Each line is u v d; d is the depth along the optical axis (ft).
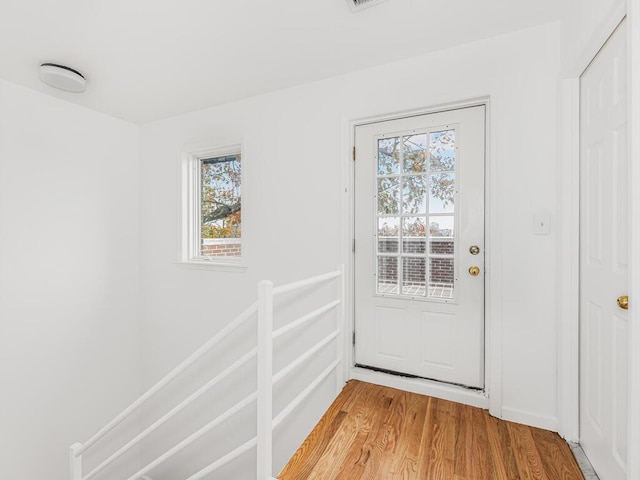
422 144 6.57
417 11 5.11
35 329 7.80
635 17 3.01
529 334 5.45
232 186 9.29
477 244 6.06
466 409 5.85
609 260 4.02
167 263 9.78
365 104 6.85
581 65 4.68
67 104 8.46
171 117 9.59
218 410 8.69
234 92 8.00
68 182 8.49
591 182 4.56
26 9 4.99
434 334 6.46
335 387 6.93
